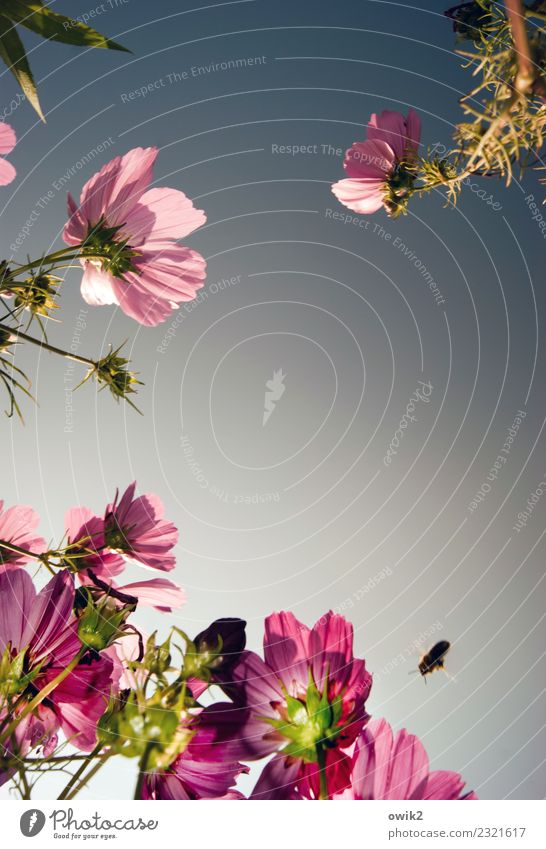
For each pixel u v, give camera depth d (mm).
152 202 521
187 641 495
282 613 521
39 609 484
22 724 466
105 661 483
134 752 475
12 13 477
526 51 411
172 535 539
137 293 519
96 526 531
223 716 490
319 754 498
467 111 430
